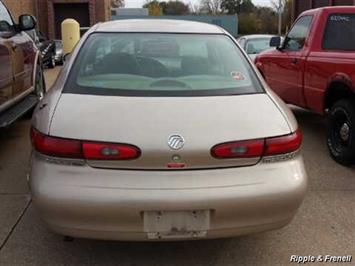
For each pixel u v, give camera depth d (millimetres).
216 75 3594
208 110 3104
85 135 2889
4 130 6855
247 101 3279
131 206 2799
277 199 2936
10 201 4344
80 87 3379
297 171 3062
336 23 5949
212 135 2910
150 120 2963
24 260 3365
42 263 3330
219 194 2846
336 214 4113
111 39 3895
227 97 3305
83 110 3082
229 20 38094
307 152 5914
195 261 3377
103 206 2801
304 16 6727
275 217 2986
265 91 3510
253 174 2939
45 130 2977
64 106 3152
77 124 2951
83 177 2855
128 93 3283
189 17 37688
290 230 3816
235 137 2934
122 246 3551
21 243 3592
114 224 2846
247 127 2996
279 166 3010
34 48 7062
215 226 2904
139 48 3793
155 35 3971
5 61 5379
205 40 3988
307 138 6617
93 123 2951
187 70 3615
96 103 3156
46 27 29922
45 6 29719
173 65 3652
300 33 6656
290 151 3066
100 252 3473
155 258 3406
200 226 2885
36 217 4016
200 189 2842
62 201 2818
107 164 2869
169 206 2812
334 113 5453
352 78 5066
